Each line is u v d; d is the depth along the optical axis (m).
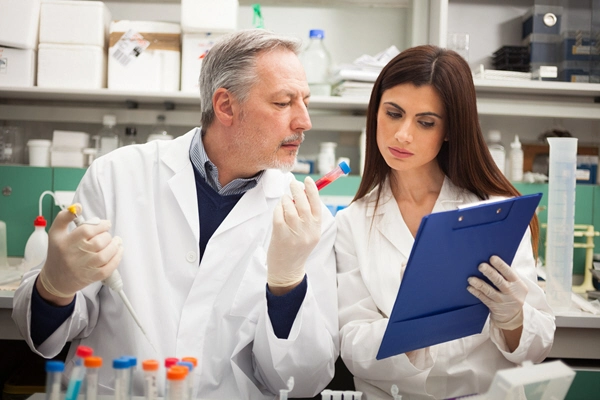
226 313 1.41
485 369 1.46
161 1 2.90
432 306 1.17
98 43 2.55
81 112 2.85
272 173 1.56
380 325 1.37
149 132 2.93
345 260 1.58
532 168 2.90
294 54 1.42
